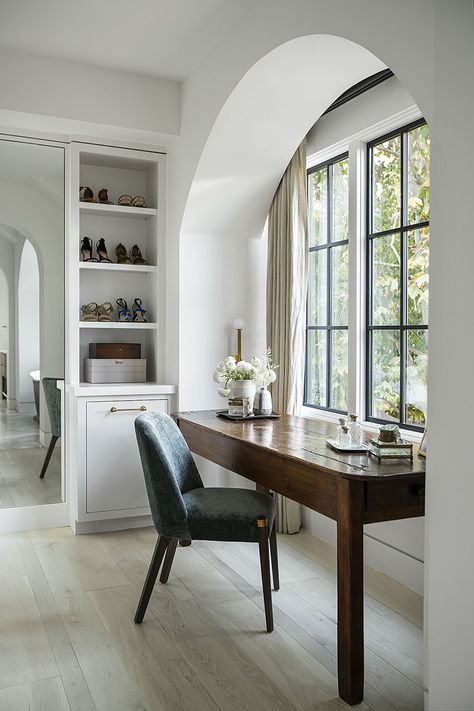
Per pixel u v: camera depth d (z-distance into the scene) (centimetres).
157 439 263
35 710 209
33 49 350
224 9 302
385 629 269
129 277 443
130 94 381
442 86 186
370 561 342
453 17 181
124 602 292
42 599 295
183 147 391
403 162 337
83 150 399
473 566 177
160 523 264
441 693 188
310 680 229
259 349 428
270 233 412
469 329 178
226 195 392
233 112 335
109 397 392
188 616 278
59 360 408
